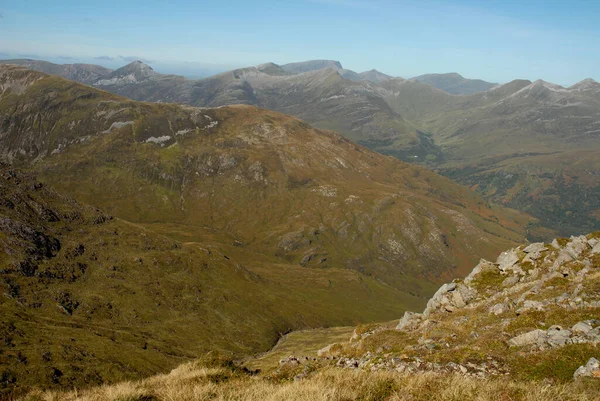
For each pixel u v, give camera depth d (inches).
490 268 1729.8
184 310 7800.2
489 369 843.4
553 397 585.0
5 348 4478.3
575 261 1374.3
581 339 828.0
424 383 670.5
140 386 900.6
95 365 4847.4
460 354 937.5
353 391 677.3
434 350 1045.2
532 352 853.8
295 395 657.6
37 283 6510.8
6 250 6692.9
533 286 1359.5
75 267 7470.5
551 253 1583.4
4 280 6122.1
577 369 722.2
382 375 753.0
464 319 1285.7
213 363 1144.2
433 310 1635.1
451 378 685.3
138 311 7140.8
